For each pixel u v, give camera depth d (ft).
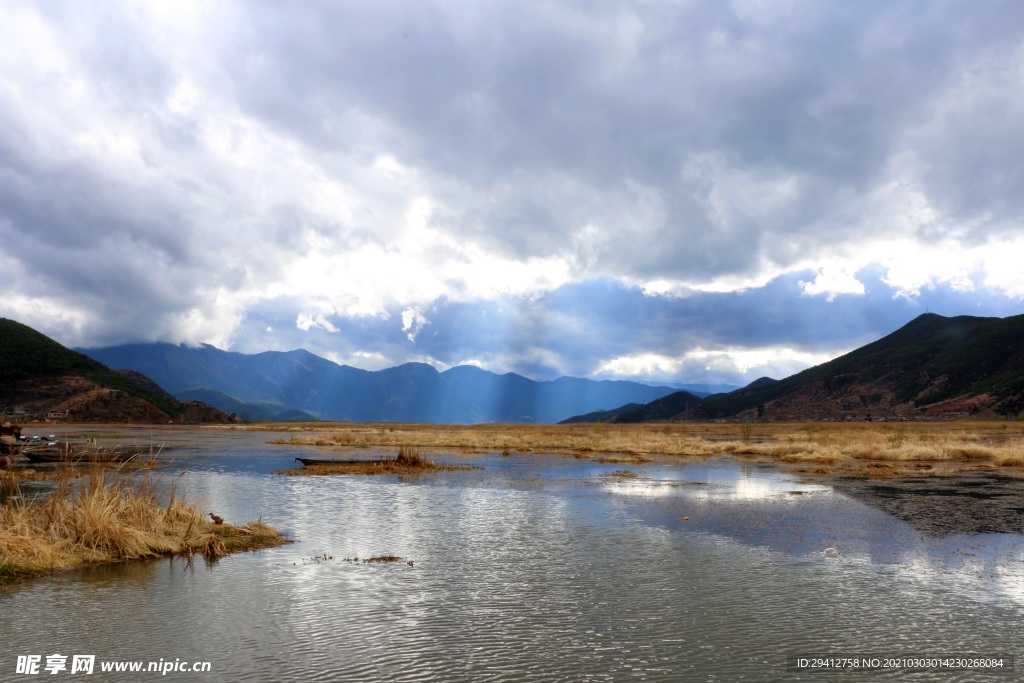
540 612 34.88
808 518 64.64
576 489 90.07
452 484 96.89
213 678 26.18
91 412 508.12
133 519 49.96
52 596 36.96
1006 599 37.42
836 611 35.19
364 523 62.34
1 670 26.81
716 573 43.06
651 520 63.82
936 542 52.90
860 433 244.83
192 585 39.52
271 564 45.16
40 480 90.63
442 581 41.01
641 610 35.29
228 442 233.35
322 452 174.60
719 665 27.99
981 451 147.13
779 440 233.55
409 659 28.40
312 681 26.03
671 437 238.89
